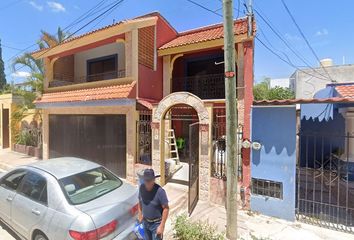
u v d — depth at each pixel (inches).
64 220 147.6
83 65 517.0
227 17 183.2
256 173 254.2
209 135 278.2
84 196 165.0
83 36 393.7
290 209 235.8
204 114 280.4
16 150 615.8
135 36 360.5
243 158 263.4
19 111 606.5
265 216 246.1
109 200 165.5
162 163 314.5
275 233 211.0
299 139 346.0
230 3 182.4
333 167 341.7
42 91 525.0
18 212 180.2
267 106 247.3
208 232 189.5
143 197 157.9
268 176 247.6
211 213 251.4
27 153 577.3
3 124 695.1
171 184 319.6
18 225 181.9
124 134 365.4
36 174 182.2
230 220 195.0
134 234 164.1
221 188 271.3
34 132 585.0
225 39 185.6
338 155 343.9
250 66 281.3
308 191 312.7
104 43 407.8
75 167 190.1
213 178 277.3
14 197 187.5
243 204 260.2
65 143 460.1
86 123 420.8
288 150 238.2
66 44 424.8
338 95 320.8
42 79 555.8
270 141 246.8
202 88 441.4
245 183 261.9
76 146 437.7
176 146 401.4
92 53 497.0
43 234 162.2
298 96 603.5
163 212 153.3
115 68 466.9
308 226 224.2
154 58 410.3
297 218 238.5
